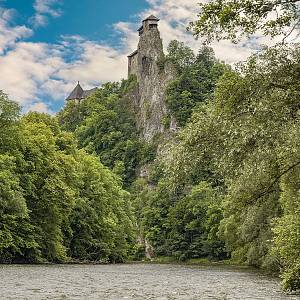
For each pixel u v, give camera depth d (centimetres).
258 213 4503
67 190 5747
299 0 1444
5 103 5656
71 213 6619
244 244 6494
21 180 5453
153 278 3638
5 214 5066
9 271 3812
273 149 1648
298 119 1617
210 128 1711
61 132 7194
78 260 6894
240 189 2122
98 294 2117
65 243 6769
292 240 2483
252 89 1636
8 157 5178
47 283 2695
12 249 5350
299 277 2355
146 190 17588
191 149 1747
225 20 1437
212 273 4853
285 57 1647
